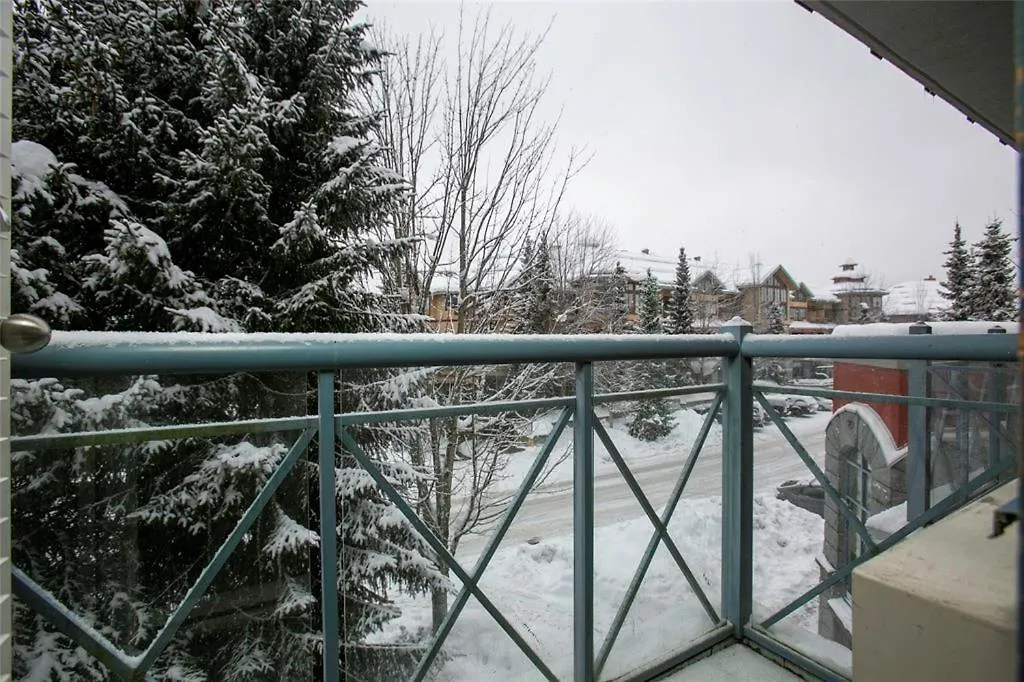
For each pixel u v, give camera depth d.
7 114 0.70
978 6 1.38
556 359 1.33
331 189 3.14
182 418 1.25
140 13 2.92
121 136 2.77
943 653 0.58
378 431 2.12
